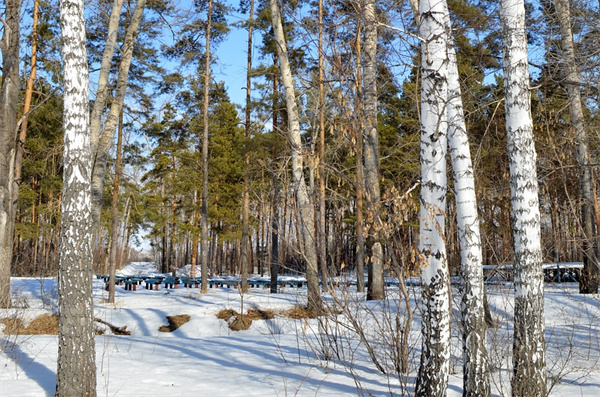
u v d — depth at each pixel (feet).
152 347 33.47
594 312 42.73
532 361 19.11
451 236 25.23
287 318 47.24
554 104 36.86
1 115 49.62
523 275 19.66
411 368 26.16
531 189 19.95
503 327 35.19
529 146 20.20
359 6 22.79
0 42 50.03
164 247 140.26
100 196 45.14
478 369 19.25
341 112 24.32
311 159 28.04
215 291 67.77
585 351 30.48
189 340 37.37
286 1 45.68
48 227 93.76
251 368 26.73
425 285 18.88
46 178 88.02
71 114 18.97
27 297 52.34
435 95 19.02
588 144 40.75
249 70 67.87
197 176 108.06
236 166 107.14
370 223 22.25
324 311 28.84
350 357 29.32
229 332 45.57
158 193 126.21
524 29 20.81
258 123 65.98
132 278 82.17
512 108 20.51
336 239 27.86
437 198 18.85
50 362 26.68
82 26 19.58
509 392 21.91
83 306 18.48
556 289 55.67
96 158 44.98
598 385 23.02
